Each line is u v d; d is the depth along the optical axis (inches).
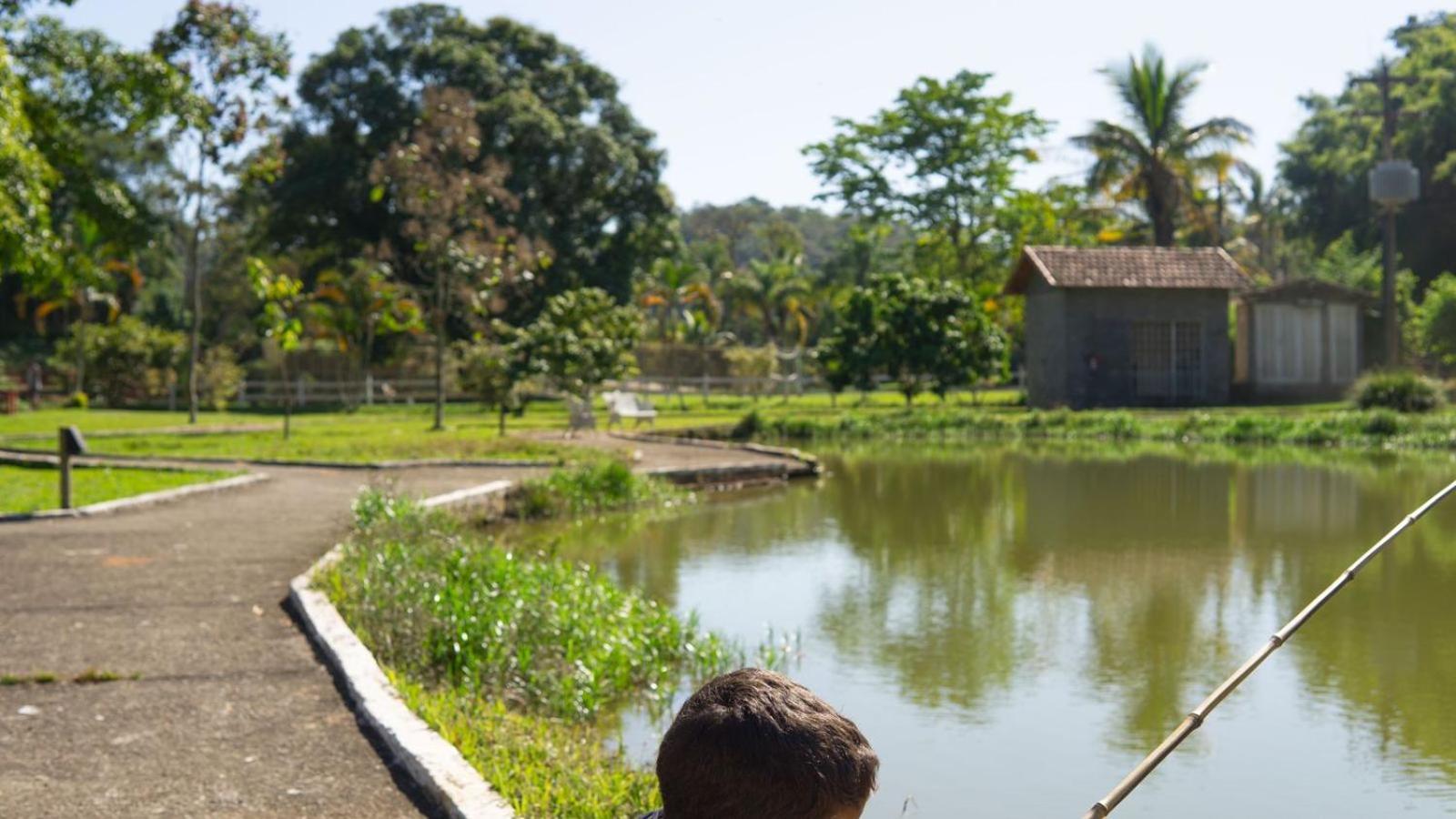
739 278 2849.4
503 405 1079.0
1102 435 1139.3
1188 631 343.6
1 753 211.6
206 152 1182.9
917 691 284.5
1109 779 227.8
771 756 57.5
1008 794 220.2
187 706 237.5
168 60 1131.9
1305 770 231.0
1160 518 570.6
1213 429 1083.9
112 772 202.4
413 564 343.9
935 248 2180.1
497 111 1945.1
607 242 2116.1
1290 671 299.0
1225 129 1818.4
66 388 1827.0
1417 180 1305.4
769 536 531.5
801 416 1328.7
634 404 1232.8
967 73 2150.6
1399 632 335.9
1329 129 2368.4
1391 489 670.5
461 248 1307.8
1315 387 1517.0
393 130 1956.2
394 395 1761.8
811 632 343.6
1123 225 2196.1
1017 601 386.9
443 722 221.8
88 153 1572.3
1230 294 1536.7
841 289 2508.6
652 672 289.0
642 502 645.9
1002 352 1487.5
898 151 2166.6
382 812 186.2
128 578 363.6
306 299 1745.8
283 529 464.8
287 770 203.8
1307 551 473.7
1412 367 1574.8
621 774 203.8
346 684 248.8
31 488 602.2
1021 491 689.0
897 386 1710.1
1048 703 274.4
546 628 291.6
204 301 2368.4
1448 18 2279.8
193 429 1146.7
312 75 1996.8
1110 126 1811.0
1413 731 252.4
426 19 2084.2
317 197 1942.7
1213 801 215.8
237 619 309.3
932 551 486.3
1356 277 1927.9
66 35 884.6
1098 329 1470.2
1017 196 2123.5
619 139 2144.4
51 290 1726.1
